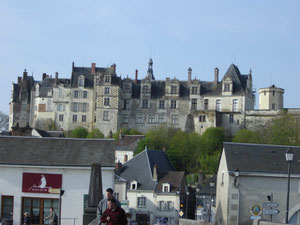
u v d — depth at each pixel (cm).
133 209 8062
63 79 14175
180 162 11112
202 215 7462
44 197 4659
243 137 11706
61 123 13750
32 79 15538
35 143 4922
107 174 4703
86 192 4656
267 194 4856
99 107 13350
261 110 12825
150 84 13625
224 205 5066
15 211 4647
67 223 4628
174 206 8044
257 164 4984
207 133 11625
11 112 15262
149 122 13550
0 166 4672
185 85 13712
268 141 11450
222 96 13188
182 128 13350
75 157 4769
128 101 13662
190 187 8969
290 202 4872
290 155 3419
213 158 10581
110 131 12062
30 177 4669
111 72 13412
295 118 12025
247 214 4831
